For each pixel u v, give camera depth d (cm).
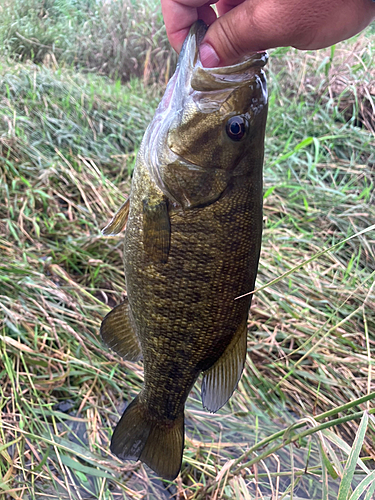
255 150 28
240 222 28
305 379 56
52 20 120
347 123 99
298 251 71
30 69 95
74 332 50
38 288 54
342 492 23
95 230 69
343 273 69
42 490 39
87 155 81
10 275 55
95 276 60
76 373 48
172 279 29
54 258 62
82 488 40
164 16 30
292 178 90
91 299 58
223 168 27
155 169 29
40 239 65
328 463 26
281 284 64
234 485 36
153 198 28
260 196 29
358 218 79
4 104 83
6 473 38
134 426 34
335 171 93
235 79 27
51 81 93
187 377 32
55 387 47
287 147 89
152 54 120
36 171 73
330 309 63
